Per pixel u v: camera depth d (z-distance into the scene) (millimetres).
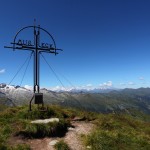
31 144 17469
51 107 25625
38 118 22266
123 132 22250
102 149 17297
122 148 17969
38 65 23953
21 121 19953
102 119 25531
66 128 20891
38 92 23766
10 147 16141
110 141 18406
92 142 18062
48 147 17188
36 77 23797
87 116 26203
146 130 26078
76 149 17281
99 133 19422
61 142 17406
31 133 18609
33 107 24484
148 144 19719
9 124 19734
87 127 22406
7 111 23547
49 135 19125
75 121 24281
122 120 28156
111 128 23234
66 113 25859
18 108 25062
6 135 17891
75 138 19188
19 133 18328
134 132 23172
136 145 19047
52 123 19797
